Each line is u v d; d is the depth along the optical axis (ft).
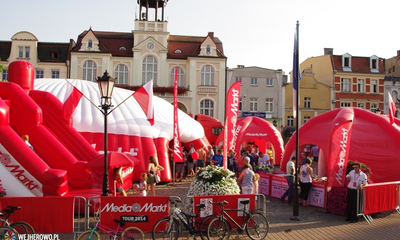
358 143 48.98
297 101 35.24
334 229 32.32
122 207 27.22
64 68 120.06
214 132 95.35
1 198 26.40
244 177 35.53
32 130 39.83
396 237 30.07
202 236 27.27
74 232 26.91
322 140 50.31
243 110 123.85
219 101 121.29
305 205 41.34
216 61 121.90
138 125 56.18
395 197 37.52
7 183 33.81
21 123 39.73
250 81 124.16
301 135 53.06
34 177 34.01
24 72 43.86
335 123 41.83
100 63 118.42
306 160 42.06
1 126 34.81
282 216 36.83
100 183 41.14
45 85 60.39
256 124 77.36
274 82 125.59
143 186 38.88
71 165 40.14
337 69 134.72
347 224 34.09
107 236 26.55
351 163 41.24
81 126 52.75
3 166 34.01
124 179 46.47
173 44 125.70
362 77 135.13
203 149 62.64
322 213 38.27
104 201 27.04
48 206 26.76
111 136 53.31
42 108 44.06
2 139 34.27
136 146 54.19
